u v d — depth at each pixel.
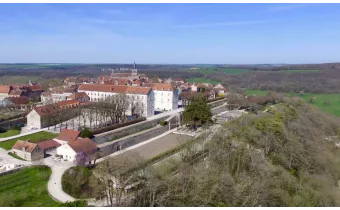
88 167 84.25
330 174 92.25
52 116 127.06
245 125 105.38
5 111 155.62
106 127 114.62
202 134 100.62
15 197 67.50
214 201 58.88
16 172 81.25
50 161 90.19
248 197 60.78
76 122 130.75
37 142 101.94
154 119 137.50
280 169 79.50
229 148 83.44
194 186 60.78
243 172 72.62
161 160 85.25
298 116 128.12
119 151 101.69
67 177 75.38
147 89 148.62
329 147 114.00
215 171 68.25
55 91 187.00
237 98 173.50
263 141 92.75
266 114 125.94
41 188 72.69
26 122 136.38
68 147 90.62
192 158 80.25
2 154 94.75
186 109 127.44
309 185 78.94
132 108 143.62
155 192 60.19
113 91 162.00
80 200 63.44
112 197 65.44
